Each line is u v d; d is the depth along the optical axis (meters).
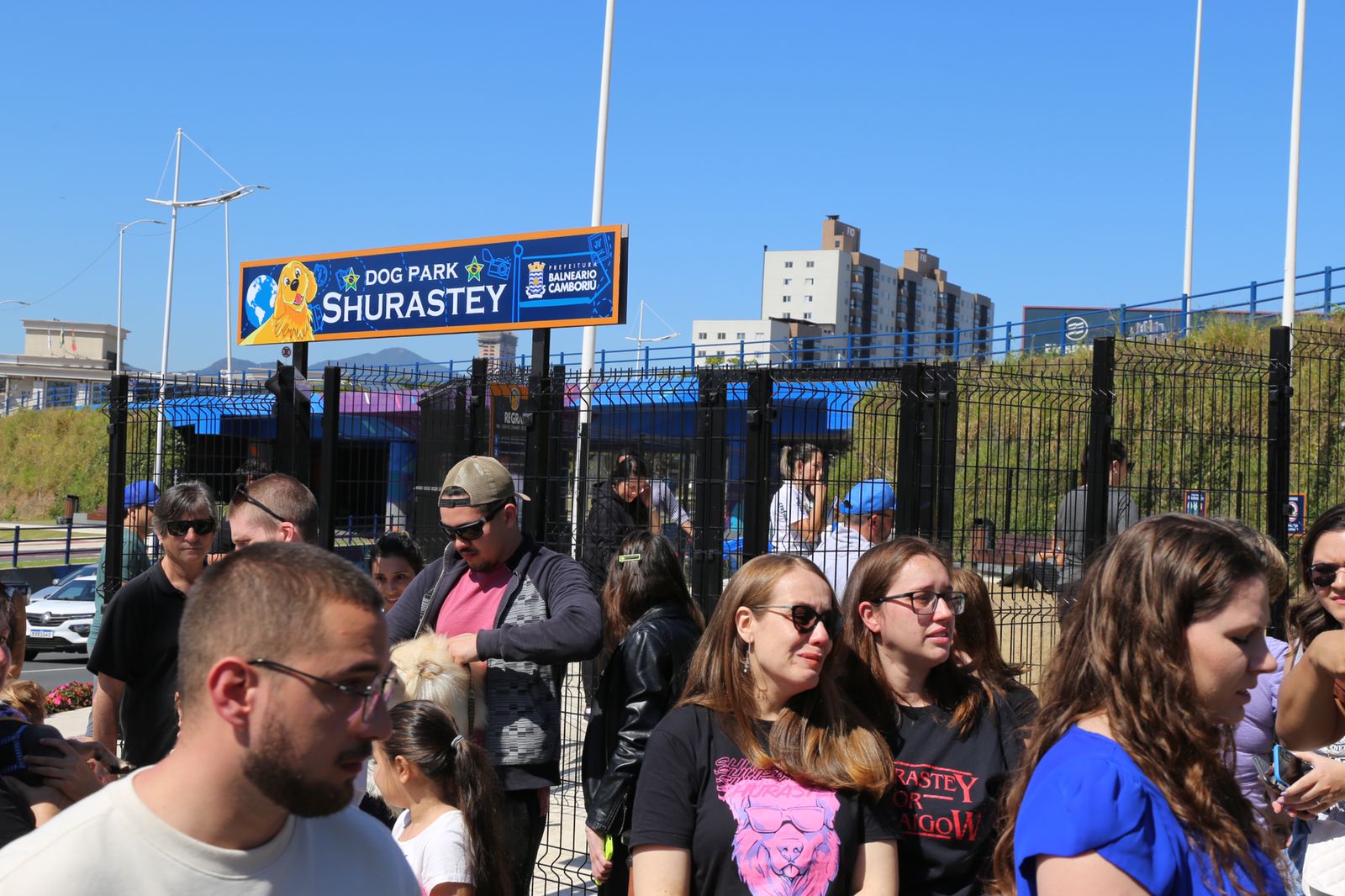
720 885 2.92
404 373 8.89
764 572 3.07
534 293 8.95
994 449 8.62
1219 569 1.98
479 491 4.20
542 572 4.29
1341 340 11.27
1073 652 2.13
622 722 4.02
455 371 9.62
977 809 3.13
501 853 3.53
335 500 7.99
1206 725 1.99
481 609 4.29
